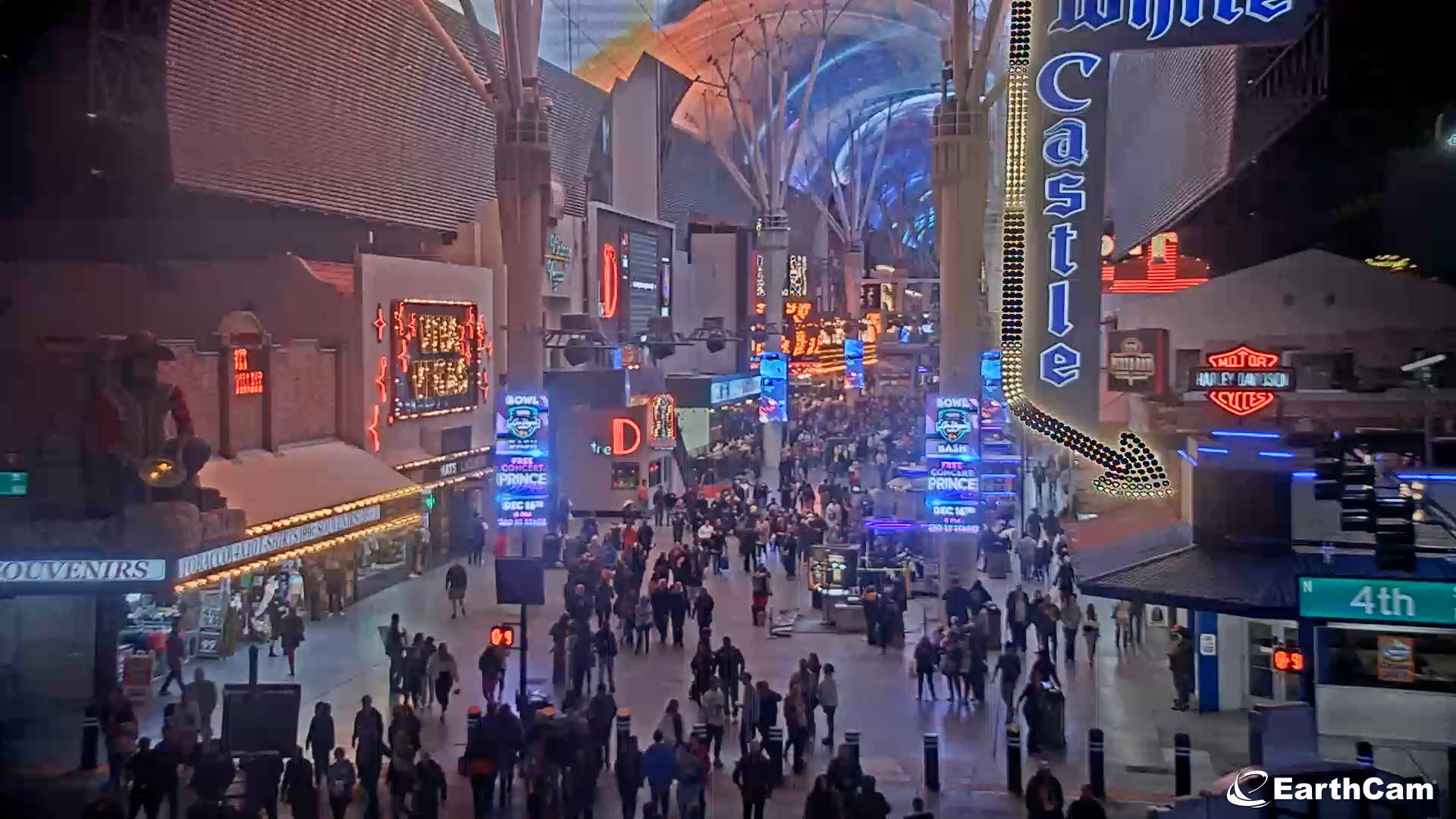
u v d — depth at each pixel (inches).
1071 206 844.0
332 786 657.6
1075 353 848.9
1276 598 695.7
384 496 1228.5
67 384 878.4
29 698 902.4
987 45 1334.9
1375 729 782.5
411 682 904.9
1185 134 1362.0
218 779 647.8
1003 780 779.4
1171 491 850.8
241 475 1067.9
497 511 1454.2
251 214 1349.7
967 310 1364.4
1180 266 1555.1
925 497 1444.4
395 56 1529.3
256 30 1239.5
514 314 1423.5
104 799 594.9
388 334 1381.6
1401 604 664.4
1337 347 1017.5
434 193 1748.3
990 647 1122.0
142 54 1109.1
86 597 914.1
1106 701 947.3
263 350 1152.8
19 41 1080.8
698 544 1485.0
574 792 703.7
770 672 1045.2
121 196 1111.6
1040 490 1942.7
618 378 1736.0
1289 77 1046.4
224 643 1043.3
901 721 913.5
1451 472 745.6
